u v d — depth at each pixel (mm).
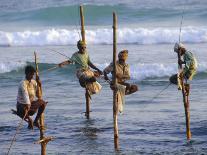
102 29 78812
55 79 57594
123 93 35156
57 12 93125
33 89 32594
